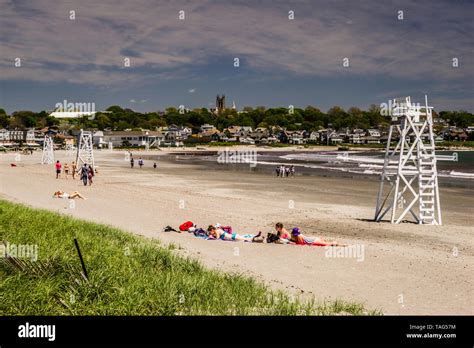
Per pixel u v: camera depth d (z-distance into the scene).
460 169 87.75
